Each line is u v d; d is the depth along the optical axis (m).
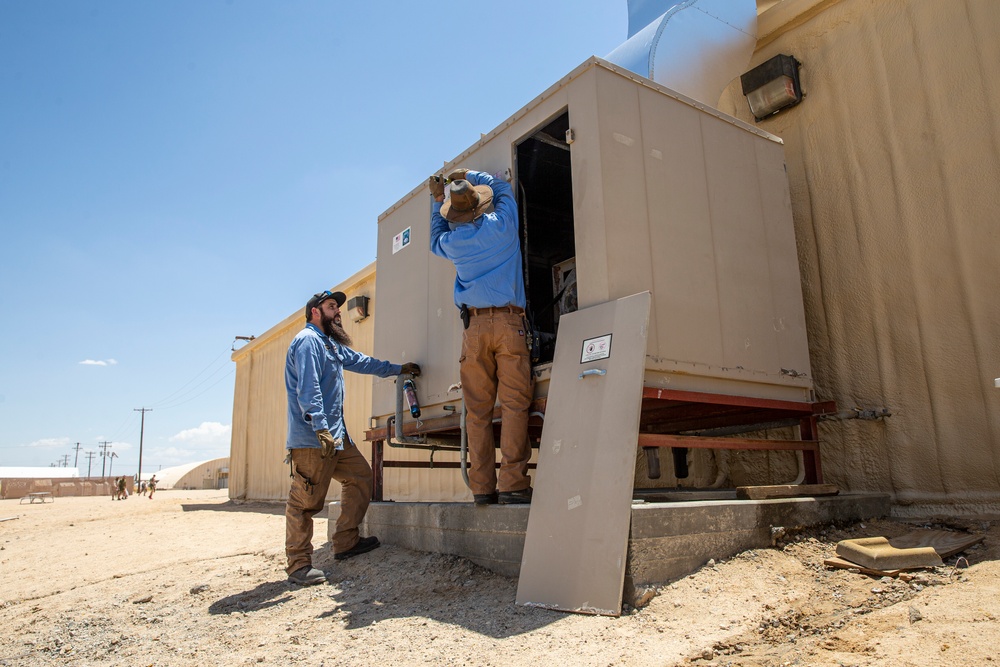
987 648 2.13
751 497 3.64
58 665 3.08
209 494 29.48
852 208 4.93
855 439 4.75
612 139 3.75
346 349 4.58
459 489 7.66
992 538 3.60
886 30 4.86
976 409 4.20
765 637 2.52
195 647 3.13
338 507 5.08
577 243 3.76
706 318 3.91
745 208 4.37
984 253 4.25
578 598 2.90
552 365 3.65
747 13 5.55
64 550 7.34
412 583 3.75
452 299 4.57
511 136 4.36
